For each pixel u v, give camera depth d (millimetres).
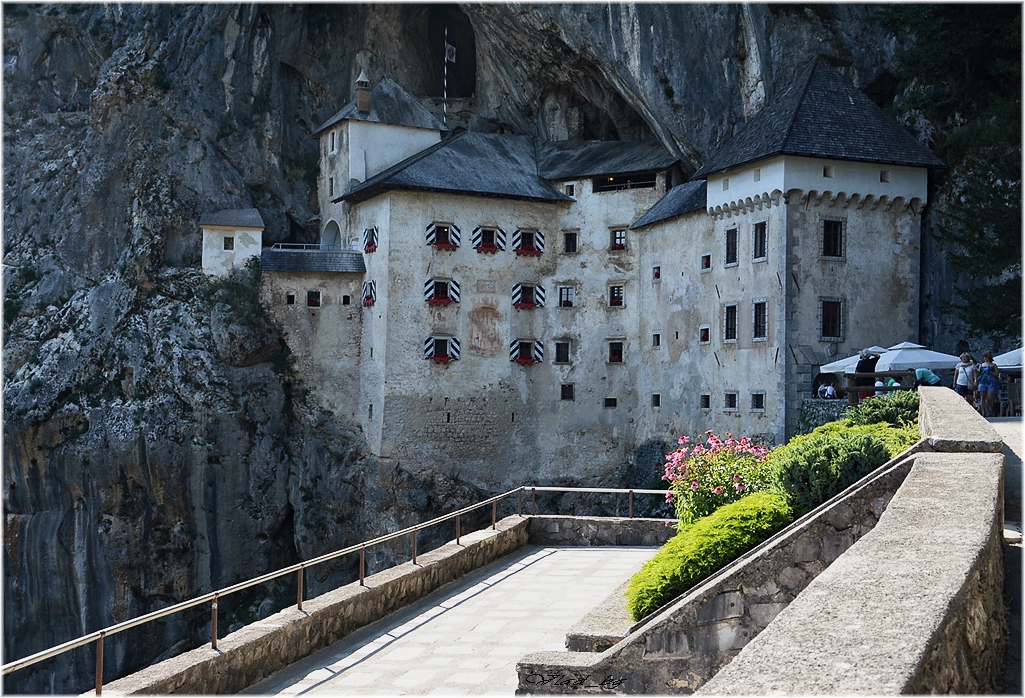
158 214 57000
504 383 49688
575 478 49438
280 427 52812
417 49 64062
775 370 36125
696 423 41969
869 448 11031
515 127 57969
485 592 14852
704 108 43844
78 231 58781
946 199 37188
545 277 50781
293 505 52344
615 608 11062
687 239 43156
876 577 5160
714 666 9062
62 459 51500
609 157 50656
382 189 48312
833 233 36625
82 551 50938
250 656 10961
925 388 18422
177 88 59156
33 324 57125
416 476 48000
